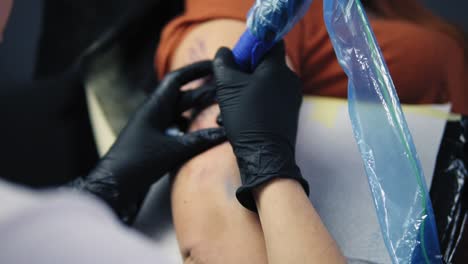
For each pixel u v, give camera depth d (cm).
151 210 97
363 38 76
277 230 72
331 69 113
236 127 82
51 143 173
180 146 92
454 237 90
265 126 81
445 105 110
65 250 31
